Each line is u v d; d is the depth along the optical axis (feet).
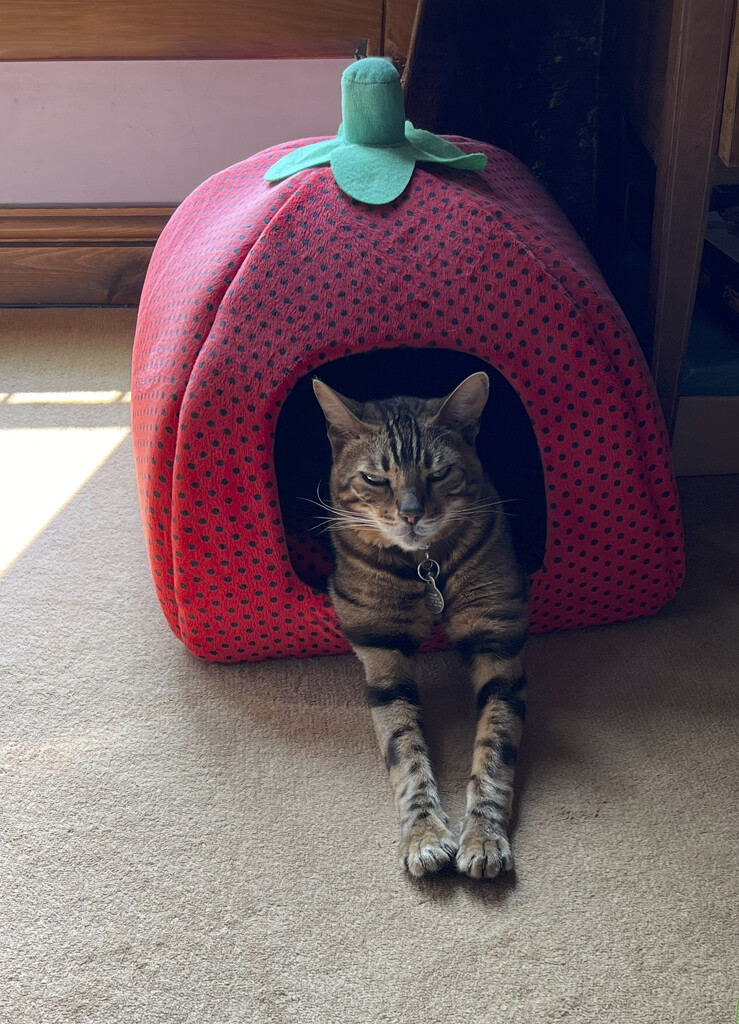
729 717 3.23
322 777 3.12
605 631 3.57
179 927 2.74
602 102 4.56
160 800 3.07
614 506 3.25
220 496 3.12
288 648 3.48
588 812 2.96
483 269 3.02
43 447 4.60
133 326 5.54
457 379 3.81
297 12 4.39
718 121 3.34
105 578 3.92
